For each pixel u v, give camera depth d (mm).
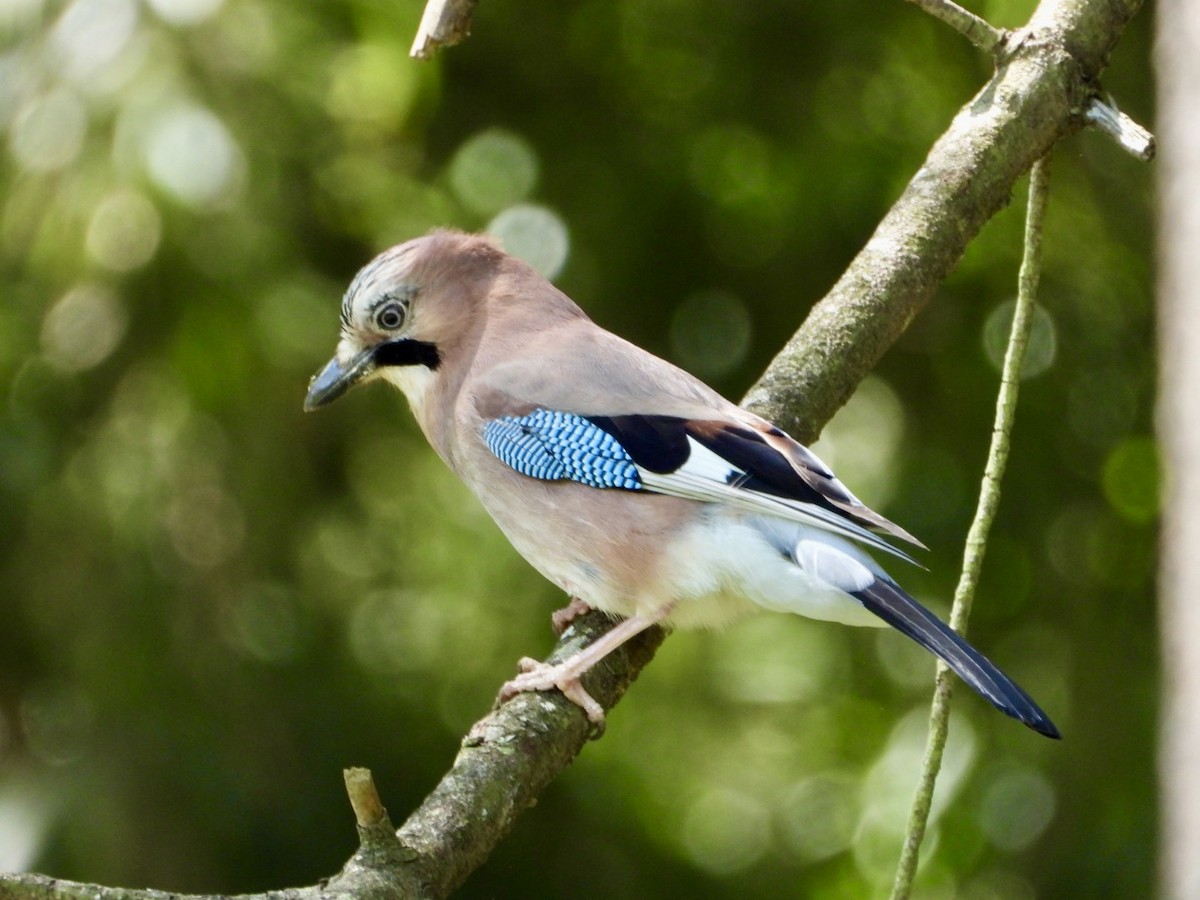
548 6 12344
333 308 11203
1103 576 12344
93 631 11414
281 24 10930
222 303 10805
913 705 13070
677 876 12836
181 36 10656
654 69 12500
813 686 13695
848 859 13320
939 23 12188
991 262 12211
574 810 12633
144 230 10508
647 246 12484
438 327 7617
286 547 11727
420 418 7820
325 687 12039
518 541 7305
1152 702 11875
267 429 11422
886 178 12031
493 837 5809
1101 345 12297
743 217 12562
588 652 6715
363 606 12633
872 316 7520
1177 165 6738
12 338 10930
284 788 11617
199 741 11398
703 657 13961
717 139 12445
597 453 6930
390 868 5203
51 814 11164
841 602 6414
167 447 11242
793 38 12328
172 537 11375
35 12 10859
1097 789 11922
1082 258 12258
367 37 11367
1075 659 12211
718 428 6832
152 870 11188
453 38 6641
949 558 12242
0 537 11359
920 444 12586
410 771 12016
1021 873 12102
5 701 11594
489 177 12453
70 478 11297
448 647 12781
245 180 10594
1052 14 7719
